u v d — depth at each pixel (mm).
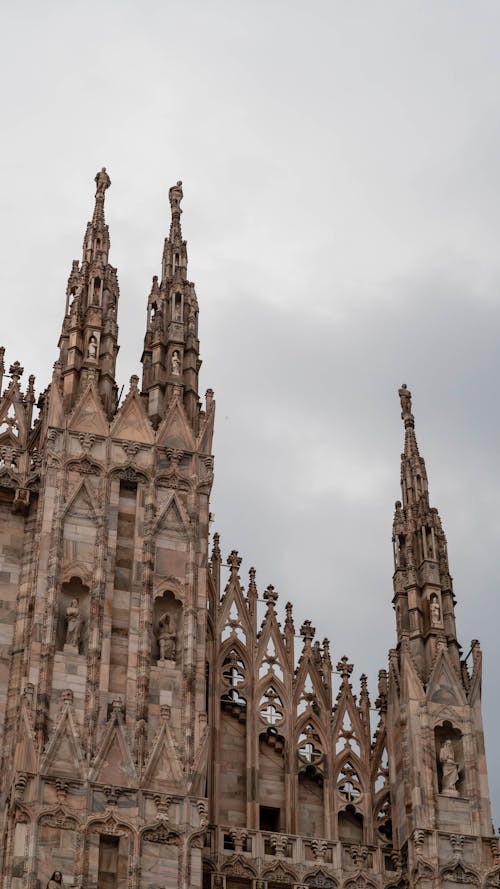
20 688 50750
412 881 50281
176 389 56594
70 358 56344
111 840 47156
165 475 54312
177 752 48969
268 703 53594
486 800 51750
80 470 53562
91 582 51406
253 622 54906
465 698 53469
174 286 59500
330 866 50844
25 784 47125
